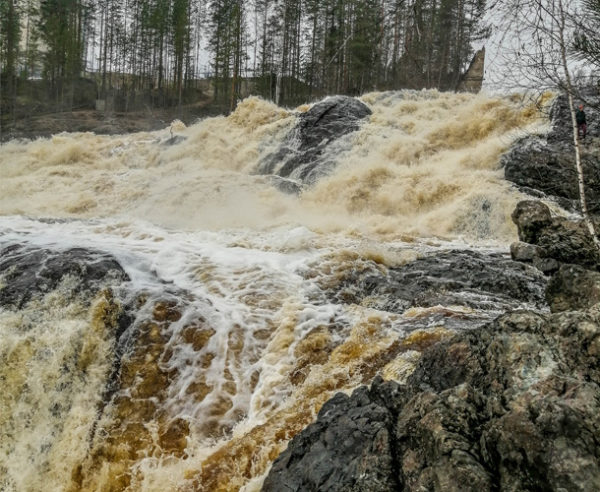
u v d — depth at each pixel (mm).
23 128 36125
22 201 15812
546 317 3463
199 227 12062
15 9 43406
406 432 3184
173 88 48625
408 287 8289
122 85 51688
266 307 7246
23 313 6730
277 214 14180
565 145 13211
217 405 5680
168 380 6031
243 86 49125
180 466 4934
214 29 43344
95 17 51188
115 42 52000
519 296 8117
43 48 51219
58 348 6309
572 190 12250
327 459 3561
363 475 3141
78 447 5465
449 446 2812
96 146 21203
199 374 6047
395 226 12672
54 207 15133
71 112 41531
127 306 6898
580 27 3805
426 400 3197
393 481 3027
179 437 5426
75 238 9656
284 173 18078
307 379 5703
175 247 9273
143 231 10891
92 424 5668
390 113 20062
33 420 5938
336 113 19188
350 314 7133
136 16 47781
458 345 3793
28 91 44812
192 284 7820
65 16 45625
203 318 6758
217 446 5105
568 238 8820
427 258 9711
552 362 3172
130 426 5617
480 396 3121
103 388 6043
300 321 6836
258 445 4754
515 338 3422
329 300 7699
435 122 18750
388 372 5453
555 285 6121
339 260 9102
